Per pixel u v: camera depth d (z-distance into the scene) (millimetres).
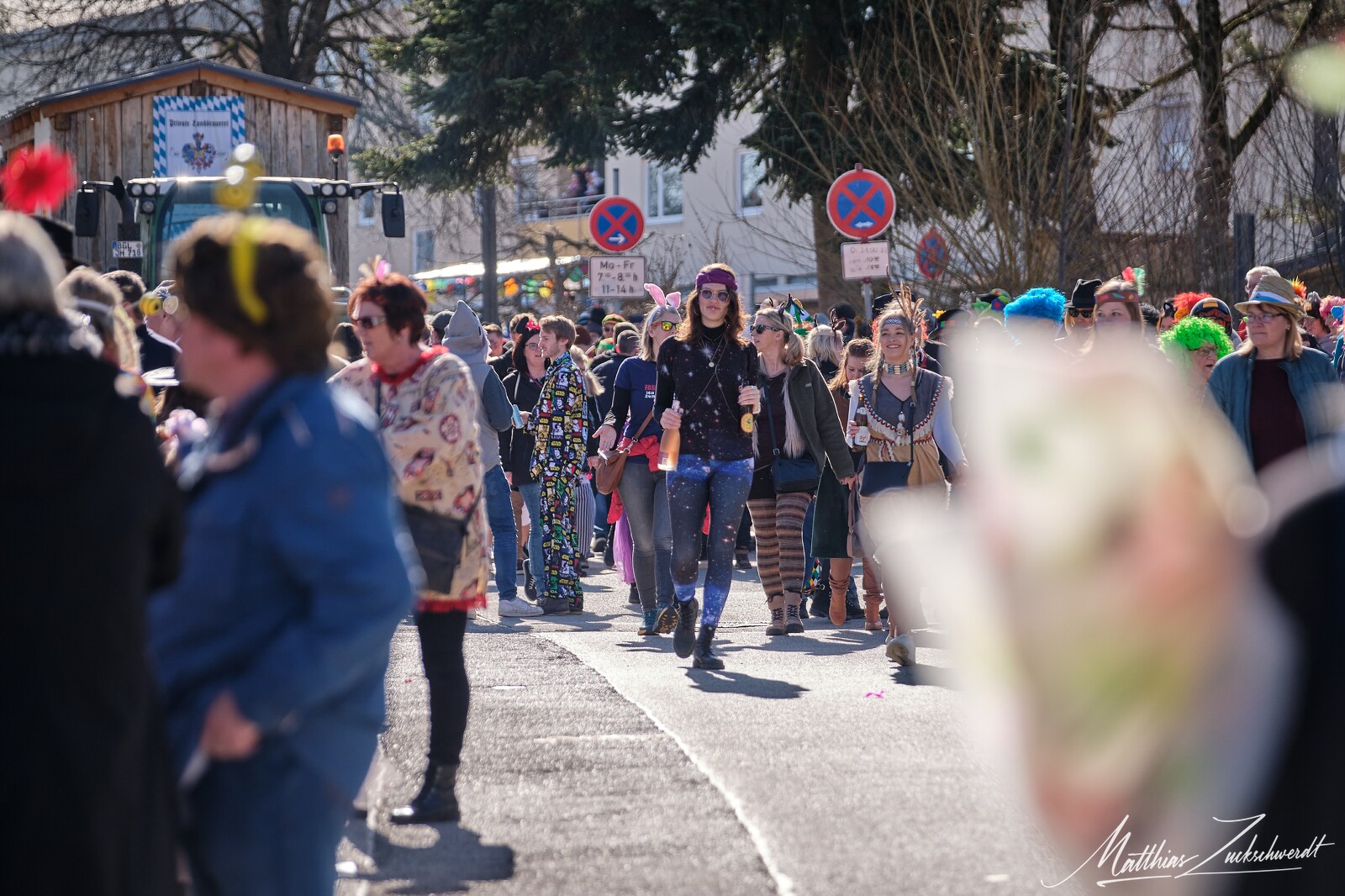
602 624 20562
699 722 12852
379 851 8852
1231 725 2453
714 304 15836
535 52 47219
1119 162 37562
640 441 18562
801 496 19781
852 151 41000
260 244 5285
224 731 5000
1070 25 38719
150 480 4801
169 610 5188
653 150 46250
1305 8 39688
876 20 42531
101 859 4504
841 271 46125
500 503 21344
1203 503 2248
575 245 82438
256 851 5227
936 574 2318
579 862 8758
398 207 28469
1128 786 2369
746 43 42094
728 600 23531
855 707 13570
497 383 20688
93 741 4531
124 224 27938
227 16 71312
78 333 4922
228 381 5344
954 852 8703
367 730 5488
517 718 13047
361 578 5035
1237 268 36500
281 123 39656
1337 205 37375
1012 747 2342
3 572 4508
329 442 5176
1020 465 2246
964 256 38656
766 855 8781
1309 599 2975
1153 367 2258
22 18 65500
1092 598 2246
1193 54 40281
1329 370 14789
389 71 51719
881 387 16766
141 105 38750
